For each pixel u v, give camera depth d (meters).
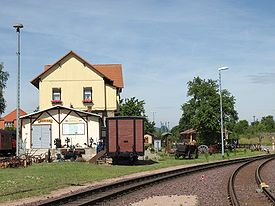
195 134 82.69
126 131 41.06
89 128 51.72
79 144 51.62
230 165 42.66
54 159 43.53
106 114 61.69
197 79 79.06
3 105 79.38
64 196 18.16
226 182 25.44
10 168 33.78
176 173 31.03
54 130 51.81
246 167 38.50
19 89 37.06
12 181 24.70
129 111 82.44
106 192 20.88
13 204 17.39
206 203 17.19
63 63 61.56
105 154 41.66
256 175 28.30
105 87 62.00
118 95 68.94
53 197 19.50
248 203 17.19
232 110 78.06
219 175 30.53
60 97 61.50
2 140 56.94
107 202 17.67
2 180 25.12
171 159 51.50
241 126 133.38
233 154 67.56
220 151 74.31
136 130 41.06
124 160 40.97
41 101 61.31
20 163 35.69
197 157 54.78
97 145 46.88
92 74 61.62
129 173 32.22
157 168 37.28
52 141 51.62
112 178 28.59
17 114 37.50
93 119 51.84
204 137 77.75
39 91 61.44
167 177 27.75
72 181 25.75
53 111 51.94
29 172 30.27
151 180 25.52
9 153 60.81
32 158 41.00
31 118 51.97
